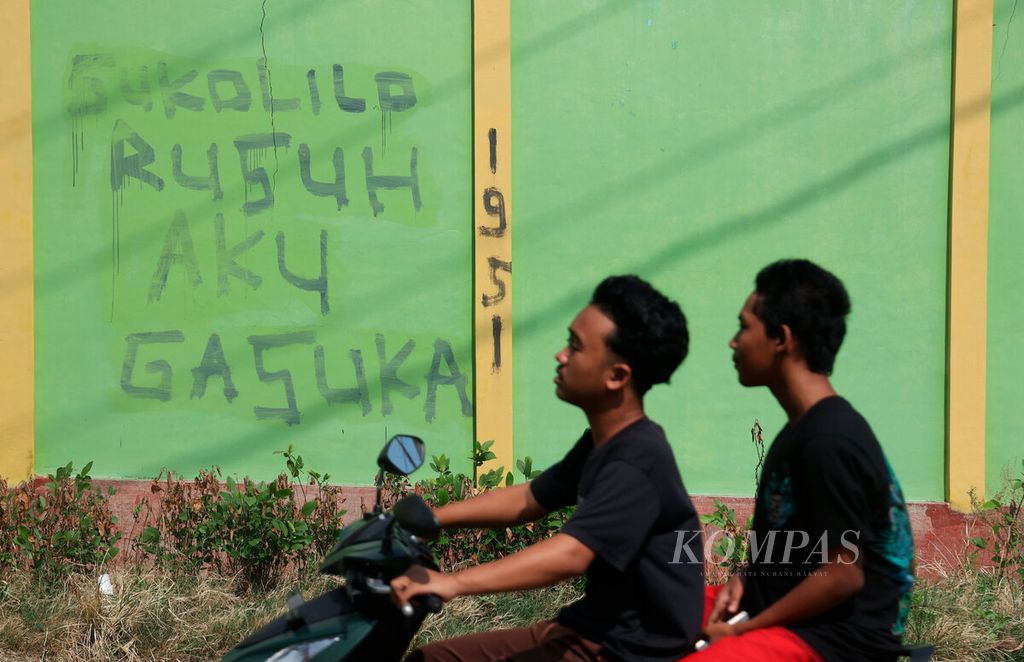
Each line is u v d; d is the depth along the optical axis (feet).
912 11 20.24
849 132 20.26
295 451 19.75
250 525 17.74
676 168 20.13
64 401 19.43
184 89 19.48
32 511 17.90
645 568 9.32
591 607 9.56
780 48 20.17
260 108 19.58
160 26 19.43
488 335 19.72
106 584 16.83
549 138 19.94
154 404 19.57
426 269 19.88
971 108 20.11
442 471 18.45
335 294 19.77
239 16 19.52
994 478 20.34
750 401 20.27
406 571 9.02
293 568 18.37
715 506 18.81
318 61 19.63
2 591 16.85
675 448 20.21
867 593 9.22
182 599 16.62
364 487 19.61
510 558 8.98
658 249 20.16
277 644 9.23
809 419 9.32
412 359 19.89
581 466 10.44
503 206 19.67
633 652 9.32
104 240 19.45
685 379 20.21
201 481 18.57
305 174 19.69
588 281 20.04
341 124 19.70
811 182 20.26
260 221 19.66
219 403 19.66
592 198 20.01
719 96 20.12
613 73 19.99
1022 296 20.31
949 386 20.18
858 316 20.31
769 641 9.07
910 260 20.33
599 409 9.62
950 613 16.96
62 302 19.40
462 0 19.76
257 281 19.67
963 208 20.11
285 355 19.72
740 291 20.26
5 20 18.97
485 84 19.62
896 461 20.34
